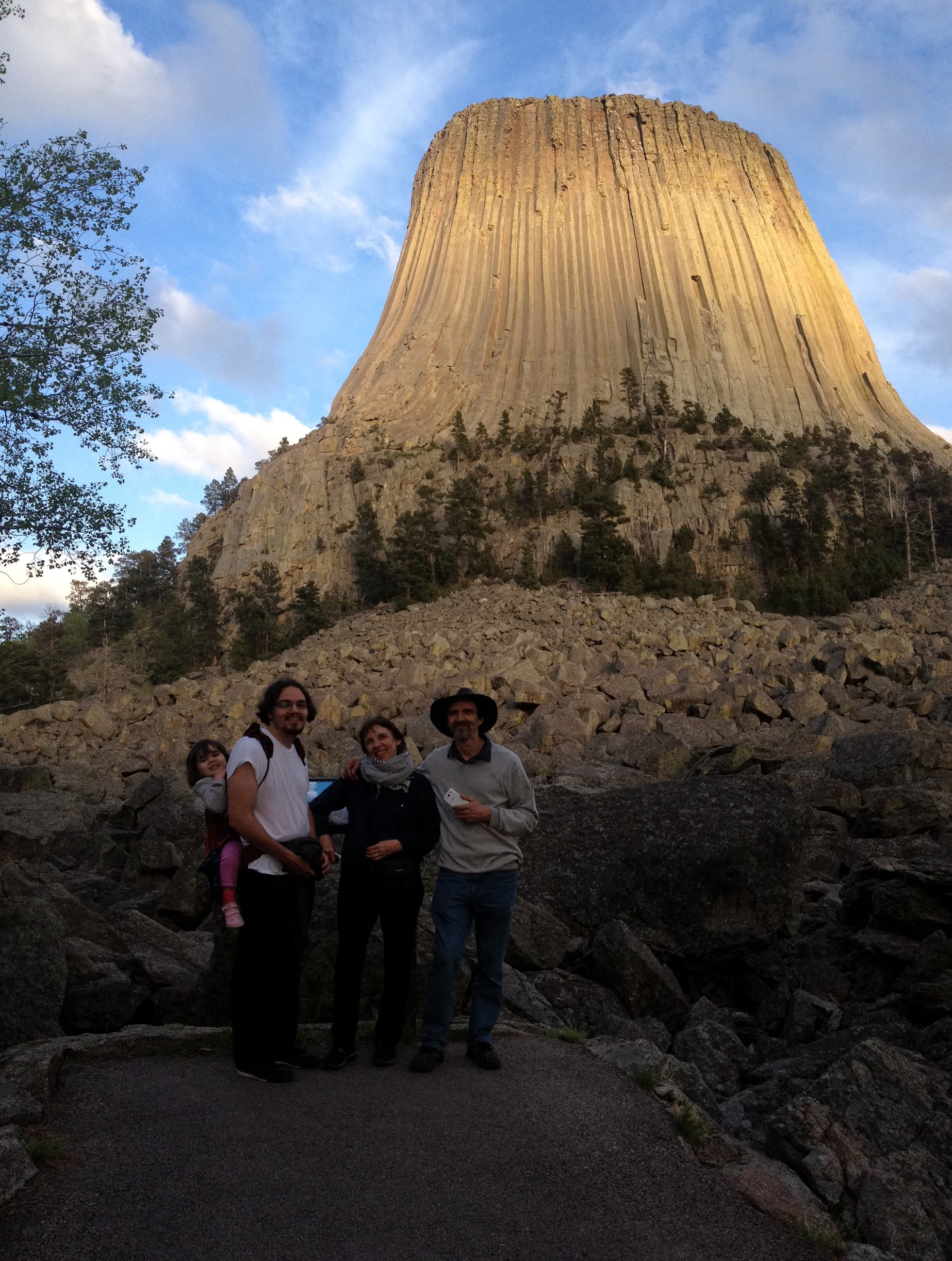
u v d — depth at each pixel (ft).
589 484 390.21
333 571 410.11
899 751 44.19
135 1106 16.47
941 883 28.17
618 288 609.83
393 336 629.51
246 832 17.89
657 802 31.40
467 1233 13.08
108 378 50.34
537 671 86.43
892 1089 17.75
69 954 24.16
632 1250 13.03
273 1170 14.43
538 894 30.14
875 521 361.92
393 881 18.80
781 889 29.50
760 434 476.13
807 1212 14.65
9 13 49.88
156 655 358.84
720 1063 22.72
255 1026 17.99
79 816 50.16
